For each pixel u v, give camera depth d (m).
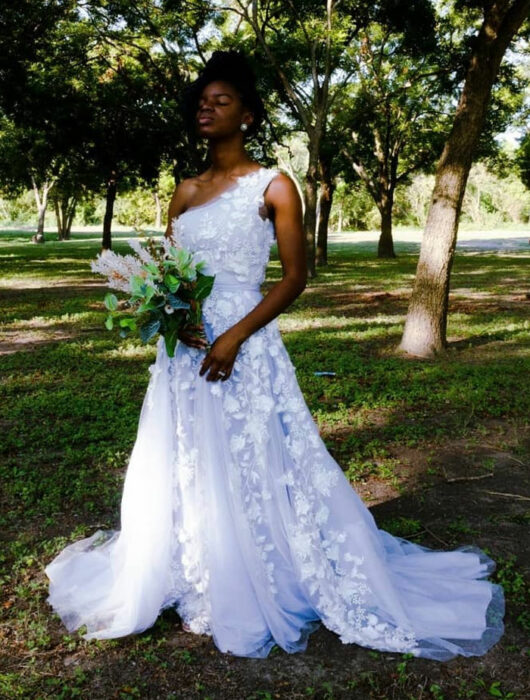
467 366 7.39
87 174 27.16
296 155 40.53
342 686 2.36
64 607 2.82
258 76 16.30
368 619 2.66
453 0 16.92
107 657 2.53
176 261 2.48
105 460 4.56
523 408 5.85
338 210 69.81
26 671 2.44
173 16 17.14
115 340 9.00
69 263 23.75
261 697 2.29
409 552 3.24
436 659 2.51
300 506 2.69
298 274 2.59
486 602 2.82
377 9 16.80
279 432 2.71
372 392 6.29
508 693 2.31
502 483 4.23
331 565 2.75
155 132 21.89
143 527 2.66
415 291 8.18
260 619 2.62
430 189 66.12
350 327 10.09
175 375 2.68
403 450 4.84
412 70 21.06
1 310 12.02
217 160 2.66
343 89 19.34
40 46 16.16
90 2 16.72
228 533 2.60
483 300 13.50
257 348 2.67
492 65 7.17
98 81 20.53
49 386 6.62
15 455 4.70
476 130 7.60
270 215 2.61
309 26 16.02
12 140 27.88
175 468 2.68
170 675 2.42
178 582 2.75
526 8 6.88
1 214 82.00
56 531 3.55
